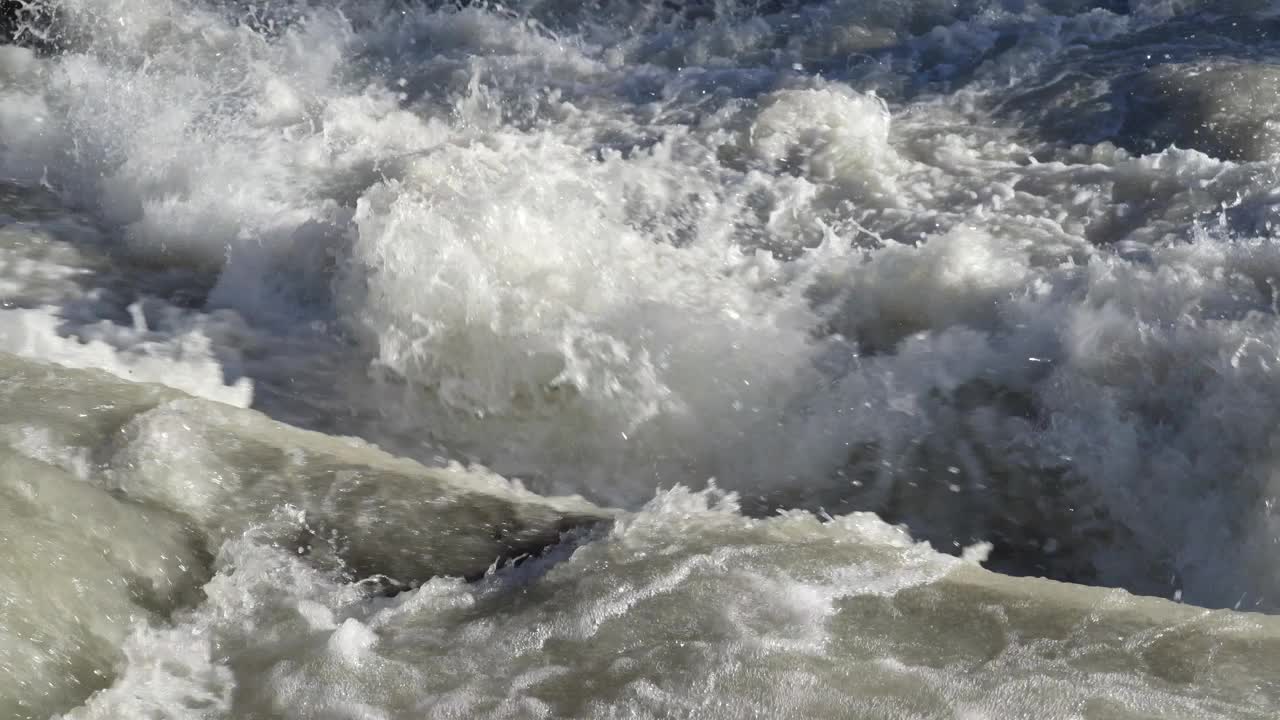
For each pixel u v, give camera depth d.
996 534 4.09
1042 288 4.79
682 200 6.05
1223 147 6.02
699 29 8.12
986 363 4.61
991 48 7.41
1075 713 2.80
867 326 4.93
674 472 4.46
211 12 8.49
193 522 3.66
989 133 6.51
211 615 3.35
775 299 5.09
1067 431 4.30
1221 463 4.02
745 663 3.01
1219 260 4.75
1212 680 2.90
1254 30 7.15
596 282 4.95
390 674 3.11
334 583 3.49
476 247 4.95
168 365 4.93
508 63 7.88
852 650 3.04
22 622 3.07
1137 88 6.61
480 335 4.78
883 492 4.26
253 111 7.21
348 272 5.06
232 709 3.02
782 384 4.63
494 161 6.34
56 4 8.17
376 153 6.65
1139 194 5.65
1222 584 3.85
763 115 6.70
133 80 7.51
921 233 5.61
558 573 3.46
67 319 5.23
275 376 4.93
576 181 6.18
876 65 7.43
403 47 8.23
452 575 3.53
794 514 3.83
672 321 4.76
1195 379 4.21
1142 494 4.09
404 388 4.83
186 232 5.86
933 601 3.21
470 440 4.64
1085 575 3.95
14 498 3.44
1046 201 5.72
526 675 3.07
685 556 3.47
